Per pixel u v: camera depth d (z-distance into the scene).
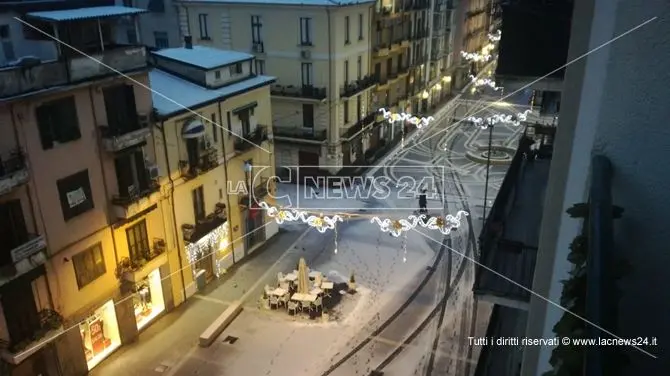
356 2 32.12
